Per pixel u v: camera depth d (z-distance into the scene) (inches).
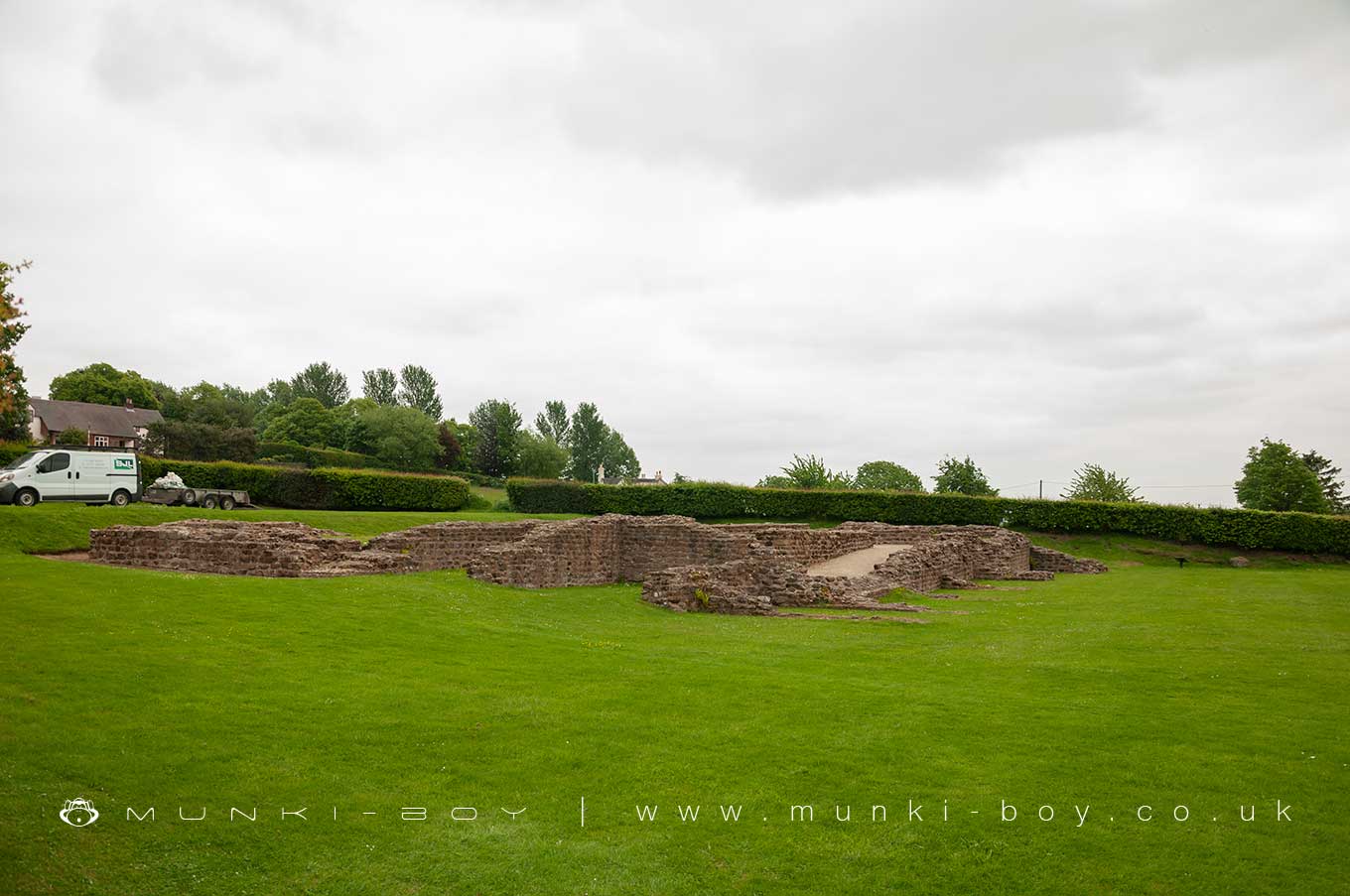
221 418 3966.5
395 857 372.5
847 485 2960.1
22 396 2546.8
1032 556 2049.7
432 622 815.7
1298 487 2903.5
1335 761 483.2
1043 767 474.3
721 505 2488.9
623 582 1497.3
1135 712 580.4
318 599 856.3
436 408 6146.7
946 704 599.8
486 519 2113.7
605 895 347.6
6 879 336.2
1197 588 1501.0
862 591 1257.4
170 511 1513.3
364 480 2308.1
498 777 451.8
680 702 587.8
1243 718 566.6
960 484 3029.0
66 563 968.9
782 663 742.5
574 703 575.8
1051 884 353.7
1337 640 888.9
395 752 475.5
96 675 553.3
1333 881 354.0
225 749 461.4
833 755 489.4
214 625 706.8
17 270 1136.8
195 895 339.9
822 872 365.4
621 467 6058.1
